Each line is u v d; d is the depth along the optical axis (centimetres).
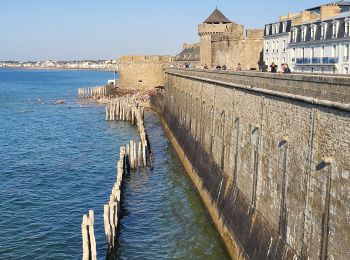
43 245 3027
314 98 1802
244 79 2814
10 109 10869
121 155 4247
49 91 16538
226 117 3297
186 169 4794
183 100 5853
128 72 12200
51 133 7406
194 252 2850
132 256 2823
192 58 10800
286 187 2059
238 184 2881
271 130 2294
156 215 3488
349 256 1510
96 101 12206
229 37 7369
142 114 8200
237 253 2595
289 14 7231
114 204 2959
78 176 4694
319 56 5603
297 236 1917
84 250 2403
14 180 4541
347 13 5147
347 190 1540
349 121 1553
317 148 1773
